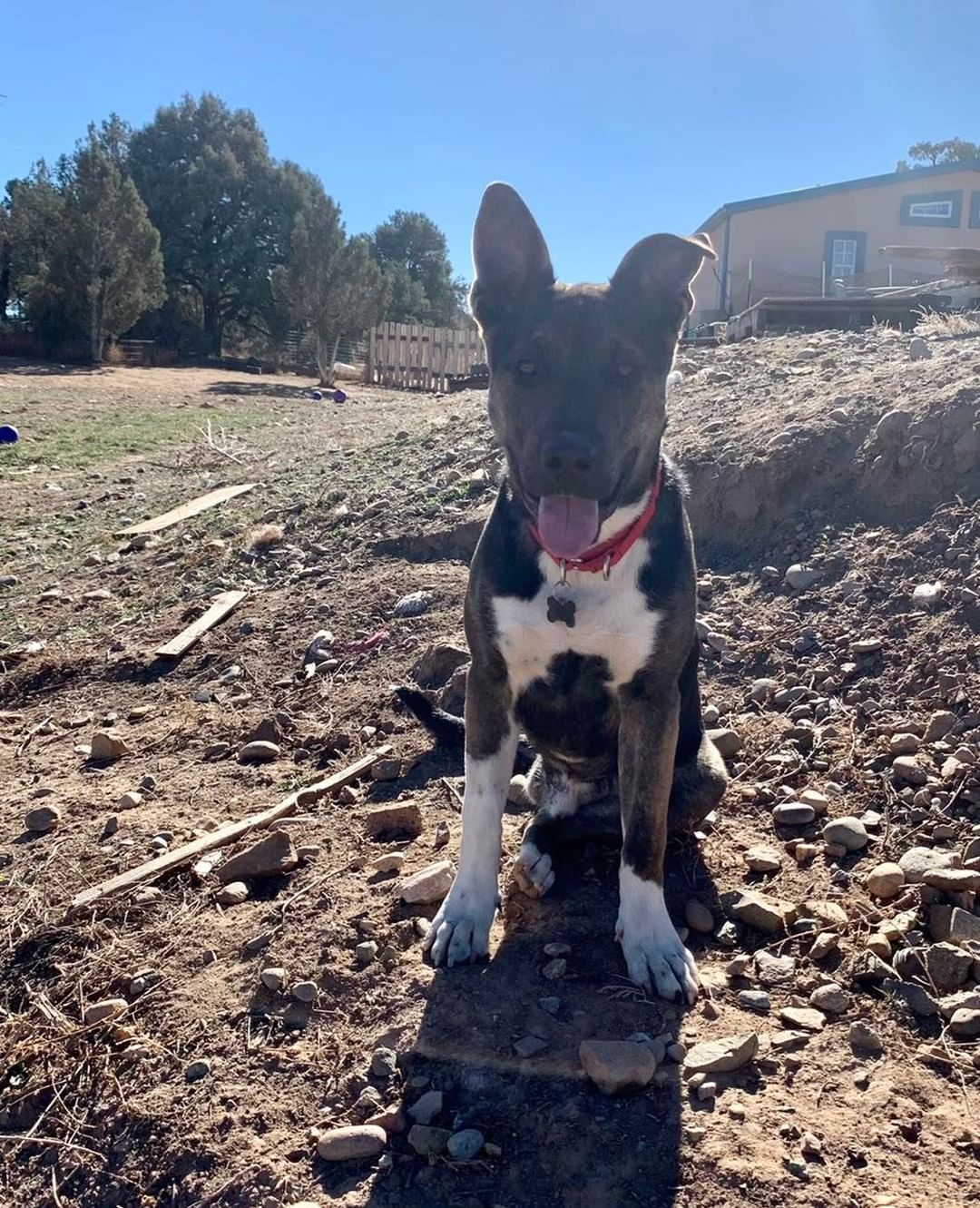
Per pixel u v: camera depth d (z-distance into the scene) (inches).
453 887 36.9
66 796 50.4
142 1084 32.2
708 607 59.0
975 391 59.7
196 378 318.3
